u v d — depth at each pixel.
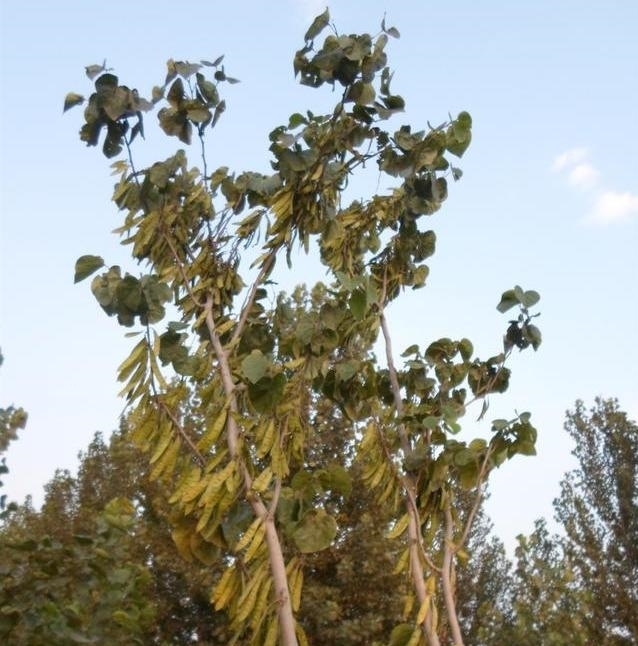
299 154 5.82
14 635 7.34
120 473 16.98
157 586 15.50
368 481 6.03
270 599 4.92
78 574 7.56
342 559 14.21
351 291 5.44
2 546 7.64
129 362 5.20
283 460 5.14
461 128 6.02
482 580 14.88
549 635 9.98
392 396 6.46
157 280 5.29
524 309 6.20
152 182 5.61
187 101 5.75
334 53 5.79
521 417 5.86
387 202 6.50
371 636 14.23
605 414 17.44
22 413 9.34
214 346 5.54
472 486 5.93
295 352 5.52
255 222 5.89
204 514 4.95
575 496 16.42
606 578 15.67
